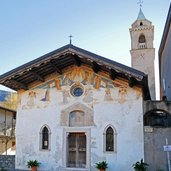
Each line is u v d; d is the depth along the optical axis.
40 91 17.69
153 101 15.77
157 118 17.56
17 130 17.52
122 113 15.98
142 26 34.78
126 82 16.27
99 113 16.34
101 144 15.93
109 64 14.91
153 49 33.78
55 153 16.55
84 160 16.31
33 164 16.33
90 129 16.28
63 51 15.48
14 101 36.09
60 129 16.78
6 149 28.39
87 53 15.25
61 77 17.52
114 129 15.88
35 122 17.31
